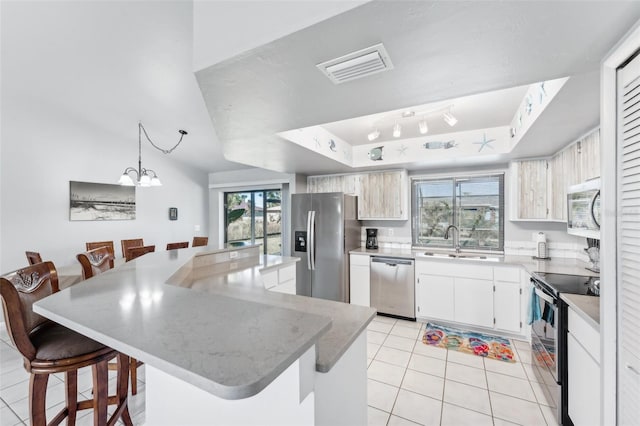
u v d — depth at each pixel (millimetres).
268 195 5535
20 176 3371
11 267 3303
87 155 3922
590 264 2641
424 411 1972
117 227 4293
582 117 1896
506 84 1398
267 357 580
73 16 2111
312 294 4059
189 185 5398
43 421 1192
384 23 933
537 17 894
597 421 1373
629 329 1017
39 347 1169
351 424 1233
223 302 946
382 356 2730
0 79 2875
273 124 2016
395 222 4285
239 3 1129
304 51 1106
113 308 886
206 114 3445
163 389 1015
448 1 824
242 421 885
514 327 3037
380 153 3766
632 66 1018
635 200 993
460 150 3307
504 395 2137
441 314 3408
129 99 3203
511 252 3572
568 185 2570
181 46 2369
